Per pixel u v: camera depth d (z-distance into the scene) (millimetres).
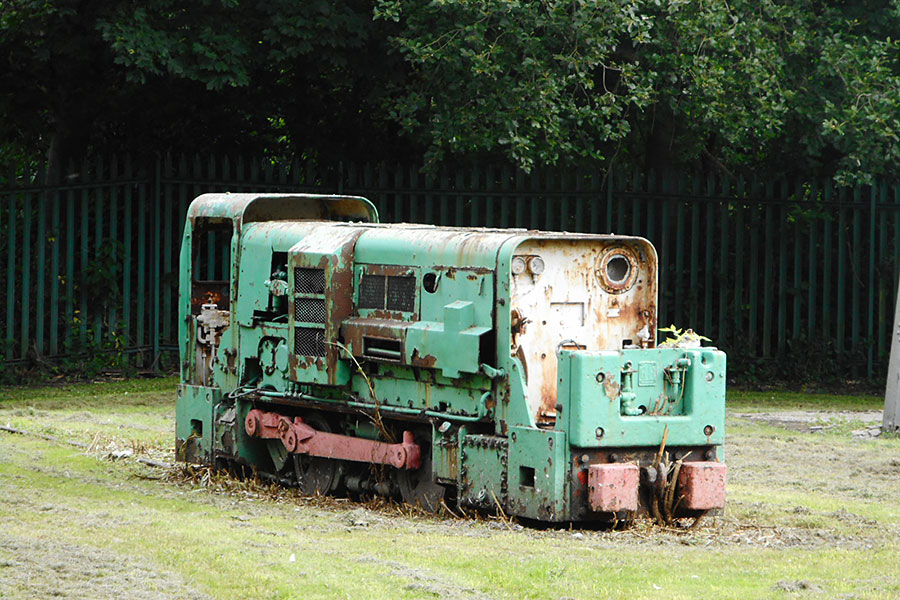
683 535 9703
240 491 11555
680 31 18781
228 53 19141
